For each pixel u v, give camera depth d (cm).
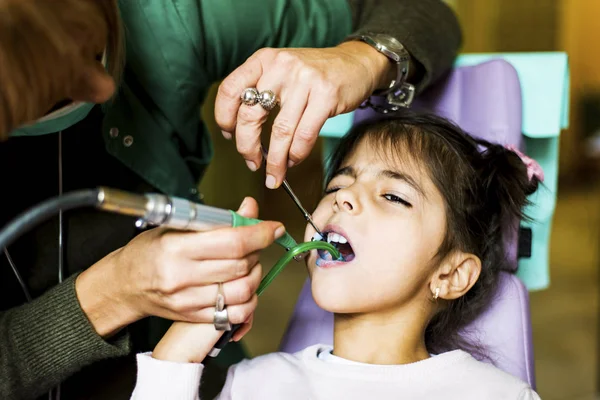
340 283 98
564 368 231
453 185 107
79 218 102
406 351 105
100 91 66
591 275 331
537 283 127
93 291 83
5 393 85
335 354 107
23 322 85
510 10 506
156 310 80
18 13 56
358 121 126
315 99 88
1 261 99
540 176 116
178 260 73
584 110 529
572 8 518
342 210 101
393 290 100
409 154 107
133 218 105
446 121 115
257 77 89
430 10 122
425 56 112
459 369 101
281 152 89
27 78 56
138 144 107
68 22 60
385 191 103
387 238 99
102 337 85
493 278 113
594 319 273
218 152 369
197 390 86
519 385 100
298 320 119
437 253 104
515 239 116
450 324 113
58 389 99
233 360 127
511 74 119
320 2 120
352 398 98
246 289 75
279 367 104
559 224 436
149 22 106
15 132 79
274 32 114
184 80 110
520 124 119
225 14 109
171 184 113
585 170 534
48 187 101
